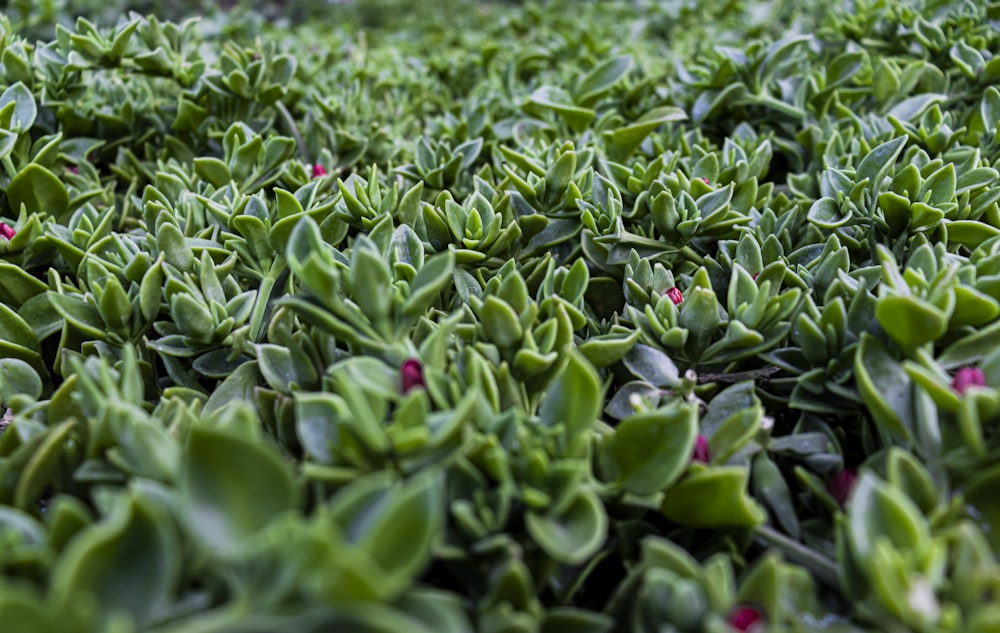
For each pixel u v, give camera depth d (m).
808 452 0.38
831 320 0.39
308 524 0.30
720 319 0.43
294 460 0.37
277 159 0.53
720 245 0.46
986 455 0.34
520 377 0.38
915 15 0.67
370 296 0.36
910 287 0.38
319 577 0.28
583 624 0.33
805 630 0.31
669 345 0.41
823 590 0.35
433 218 0.45
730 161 0.52
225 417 0.36
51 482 0.36
